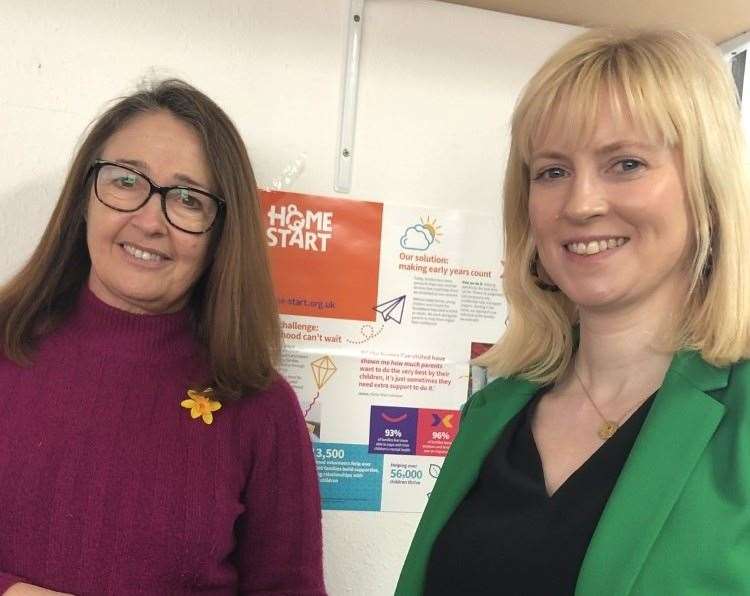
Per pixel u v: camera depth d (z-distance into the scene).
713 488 0.55
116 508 0.76
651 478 0.58
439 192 1.08
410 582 0.78
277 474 0.88
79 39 0.96
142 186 0.80
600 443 0.67
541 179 0.72
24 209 0.96
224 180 0.85
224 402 0.86
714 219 0.64
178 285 0.84
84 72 0.96
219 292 0.87
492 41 1.09
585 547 0.60
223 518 0.81
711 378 0.61
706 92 0.63
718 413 0.58
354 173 1.05
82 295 0.87
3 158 0.95
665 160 0.63
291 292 1.03
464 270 1.09
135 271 0.81
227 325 0.87
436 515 0.79
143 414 0.81
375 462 1.06
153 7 0.98
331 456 1.05
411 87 1.07
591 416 0.72
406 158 1.07
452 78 1.08
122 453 0.78
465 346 1.09
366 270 1.06
